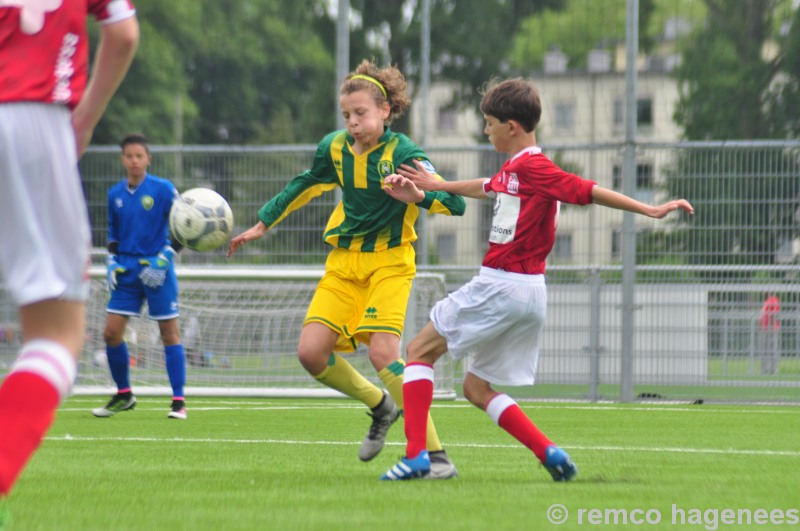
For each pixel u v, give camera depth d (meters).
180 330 34.88
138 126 116.19
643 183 34.97
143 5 126.81
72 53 9.23
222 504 12.78
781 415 29.22
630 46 34.31
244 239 17.52
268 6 144.88
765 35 77.25
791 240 34.41
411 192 15.95
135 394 33.84
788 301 34.38
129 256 26.92
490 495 13.54
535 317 15.00
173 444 20.67
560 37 88.94
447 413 29.12
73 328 9.17
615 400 35.28
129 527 11.16
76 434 22.75
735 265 34.66
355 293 16.91
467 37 98.94
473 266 36.38
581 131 86.00
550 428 24.84
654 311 35.09
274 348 35.09
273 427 24.86
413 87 101.69
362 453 16.86
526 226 14.79
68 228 9.01
